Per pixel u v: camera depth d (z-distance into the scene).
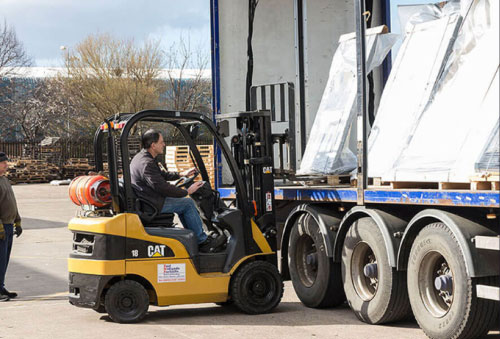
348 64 7.60
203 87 41.91
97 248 6.55
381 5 8.80
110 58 39.34
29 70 44.38
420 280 5.78
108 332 6.20
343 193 6.77
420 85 6.17
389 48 7.34
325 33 9.55
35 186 32.94
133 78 39.56
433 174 5.58
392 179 6.05
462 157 5.34
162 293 6.65
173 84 41.41
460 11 6.16
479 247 5.11
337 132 7.33
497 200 4.91
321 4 9.53
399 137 6.17
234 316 6.88
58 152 36.88
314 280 7.36
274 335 5.97
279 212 8.23
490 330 5.88
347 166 7.25
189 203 6.98
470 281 5.23
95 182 6.79
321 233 7.04
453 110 5.69
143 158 6.85
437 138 5.73
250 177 7.39
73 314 7.12
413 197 5.77
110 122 6.83
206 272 6.89
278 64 9.71
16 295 8.24
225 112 9.77
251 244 7.04
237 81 9.75
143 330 6.26
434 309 5.70
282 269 7.80
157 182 6.75
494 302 5.27
